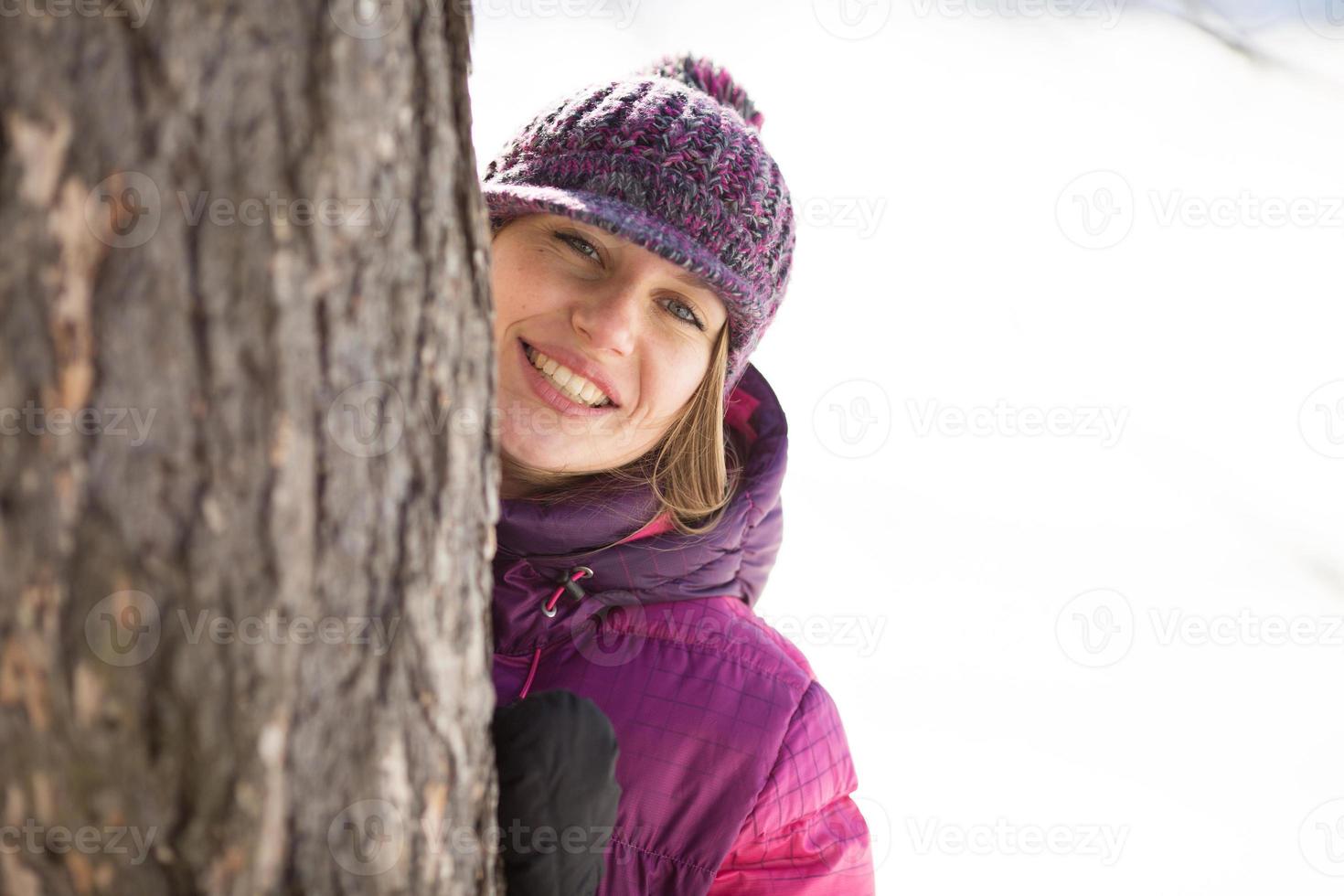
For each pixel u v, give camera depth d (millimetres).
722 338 1462
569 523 1383
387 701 758
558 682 1380
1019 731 3580
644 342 1396
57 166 604
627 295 1364
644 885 1317
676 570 1453
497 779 987
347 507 716
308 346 681
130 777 670
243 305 652
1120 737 3580
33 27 593
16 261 605
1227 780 3408
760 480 1565
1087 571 4379
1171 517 4703
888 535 4574
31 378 617
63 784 669
